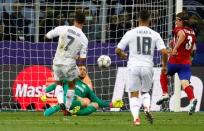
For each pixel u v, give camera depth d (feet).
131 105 104.37
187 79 131.13
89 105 135.54
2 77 154.71
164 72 107.14
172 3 160.86
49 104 153.79
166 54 104.83
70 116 131.75
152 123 107.04
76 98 133.59
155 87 155.22
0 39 163.94
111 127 99.96
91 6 166.40
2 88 154.40
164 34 162.20
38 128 96.63
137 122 103.65
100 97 155.94
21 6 165.37
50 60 156.46
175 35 129.90
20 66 155.43
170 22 160.86
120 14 165.89
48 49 156.56
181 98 155.84
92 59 156.97
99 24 166.20
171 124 108.88
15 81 154.92
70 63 124.77
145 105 105.70
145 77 103.91
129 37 103.91
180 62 130.21
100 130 93.66
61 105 125.18
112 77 156.25
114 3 166.20
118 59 156.56
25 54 155.94
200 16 176.55
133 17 165.78
